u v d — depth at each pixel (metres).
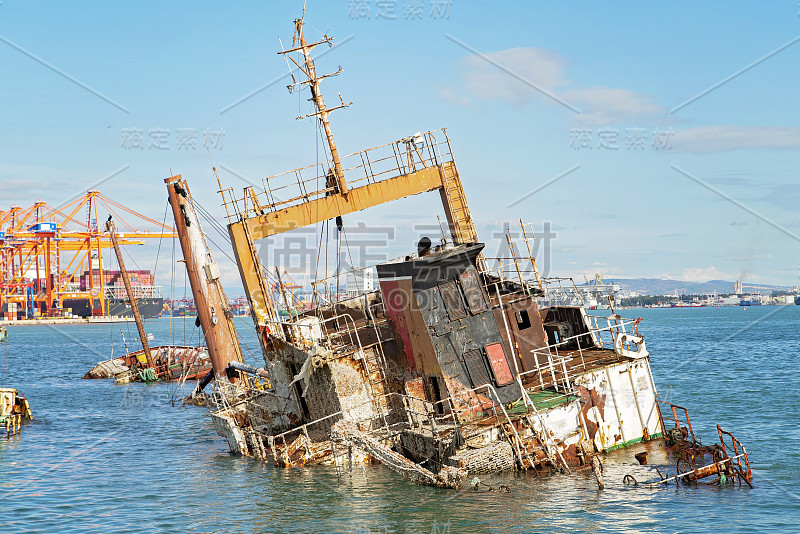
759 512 19.86
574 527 18.98
